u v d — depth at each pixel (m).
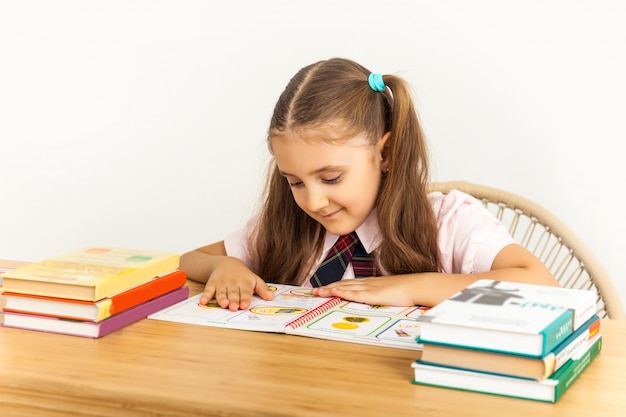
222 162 2.62
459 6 2.38
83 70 2.70
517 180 2.40
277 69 2.54
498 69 2.38
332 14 2.47
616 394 0.91
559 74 2.34
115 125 2.71
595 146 2.34
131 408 0.92
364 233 1.57
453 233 1.55
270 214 1.63
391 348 1.07
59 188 2.80
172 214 2.70
